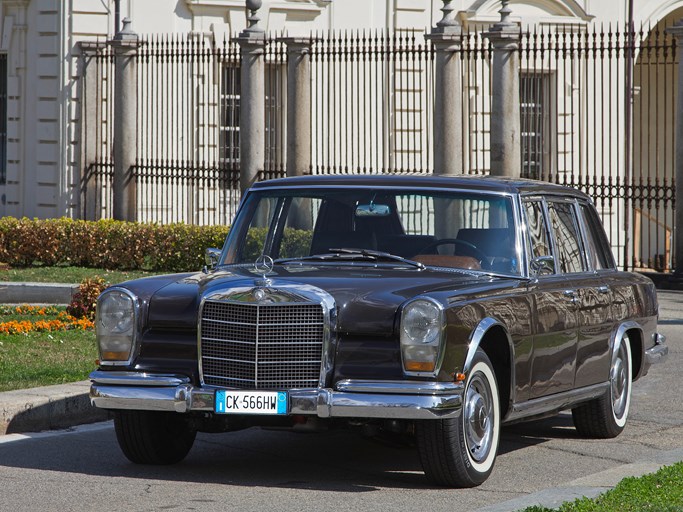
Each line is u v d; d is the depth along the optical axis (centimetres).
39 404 2177
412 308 1648
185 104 5700
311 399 1648
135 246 4850
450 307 1662
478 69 6316
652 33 6819
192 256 4781
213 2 5703
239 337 1708
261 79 4969
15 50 5591
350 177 2014
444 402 1630
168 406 1714
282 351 1689
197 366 1742
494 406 1775
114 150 5341
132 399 1728
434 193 1944
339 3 6041
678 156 4444
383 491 1705
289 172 4938
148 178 5538
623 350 2211
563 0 6481
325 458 1956
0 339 3019
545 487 1759
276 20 5894
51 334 3128
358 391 1645
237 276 1808
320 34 6025
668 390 2664
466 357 1678
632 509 1459
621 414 2203
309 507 1595
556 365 1931
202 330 1736
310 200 1997
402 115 6169
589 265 2150
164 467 1873
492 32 4594
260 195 2041
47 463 1888
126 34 5269
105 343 1775
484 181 1967
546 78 6469
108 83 5459
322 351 1672
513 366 1795
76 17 5444
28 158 5609
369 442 2098
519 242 1912
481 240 1916
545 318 1888
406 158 6175
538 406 1894
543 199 2038
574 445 2111
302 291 1691
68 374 2522
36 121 5556
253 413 1673
